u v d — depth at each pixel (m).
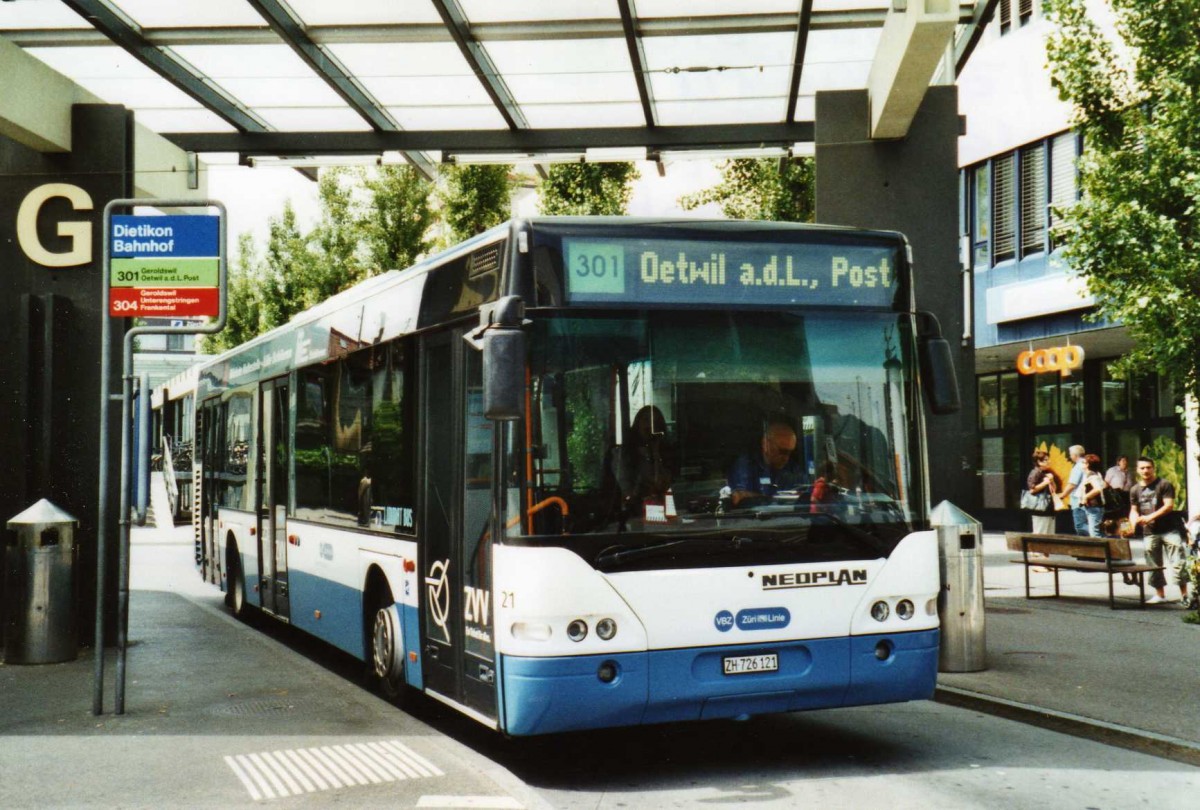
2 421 11.89
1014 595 16.38
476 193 29.86
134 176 12.24
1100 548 14.96
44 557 10.91
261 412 13.26
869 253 7.32
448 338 7.80
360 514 9.66
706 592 6.67
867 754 7.64
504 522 6.64
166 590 17.70
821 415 7.06
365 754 7.30
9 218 11.97
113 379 12.10
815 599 6.87
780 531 6.84
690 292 6.95
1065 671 10.29
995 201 26.03
